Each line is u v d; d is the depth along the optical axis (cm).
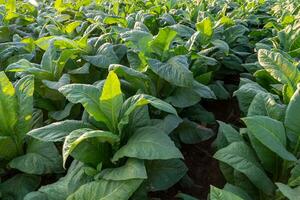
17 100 220
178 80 237
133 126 202
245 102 232
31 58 319
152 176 209
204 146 311
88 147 188
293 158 172
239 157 183
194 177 275
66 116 249
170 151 172
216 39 354
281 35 333
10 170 237
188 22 427
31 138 227
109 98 184
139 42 267
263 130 176
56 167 210
